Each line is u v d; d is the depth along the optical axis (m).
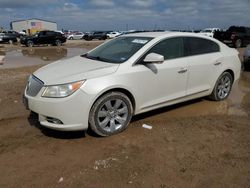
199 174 3.51
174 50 5.31
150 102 4.98
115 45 5.41
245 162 3.80
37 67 12.12
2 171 3.55
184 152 4.05
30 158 3.87
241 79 9.23
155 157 3.90
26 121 5.18
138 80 4.68
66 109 4.10
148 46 4.92
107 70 4.45
